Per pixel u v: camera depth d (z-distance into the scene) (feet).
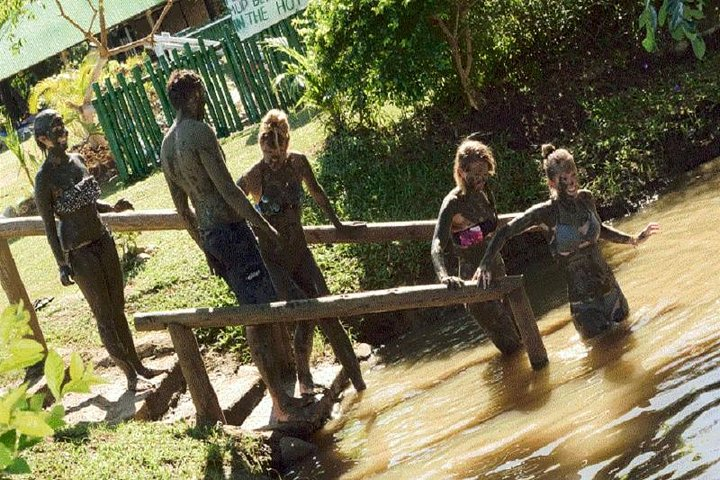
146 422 33.53
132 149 69.82
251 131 67.92
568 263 32.68
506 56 55.52
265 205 34.45
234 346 40.96
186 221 33.24
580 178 48.85
